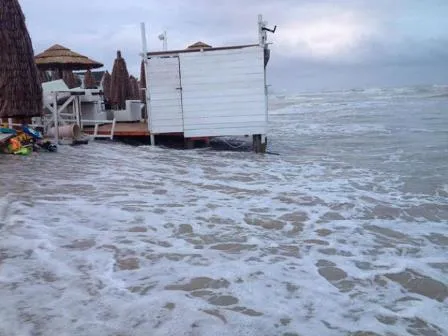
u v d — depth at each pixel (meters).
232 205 7.55
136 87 32.75
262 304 3.91
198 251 5.19
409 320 3.75
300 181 10.12
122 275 4.37
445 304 4.08
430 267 4.97
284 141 19.48
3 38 11.32
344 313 3.83
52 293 3.89
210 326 3.48
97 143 15.66
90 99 18.17
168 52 15.50
